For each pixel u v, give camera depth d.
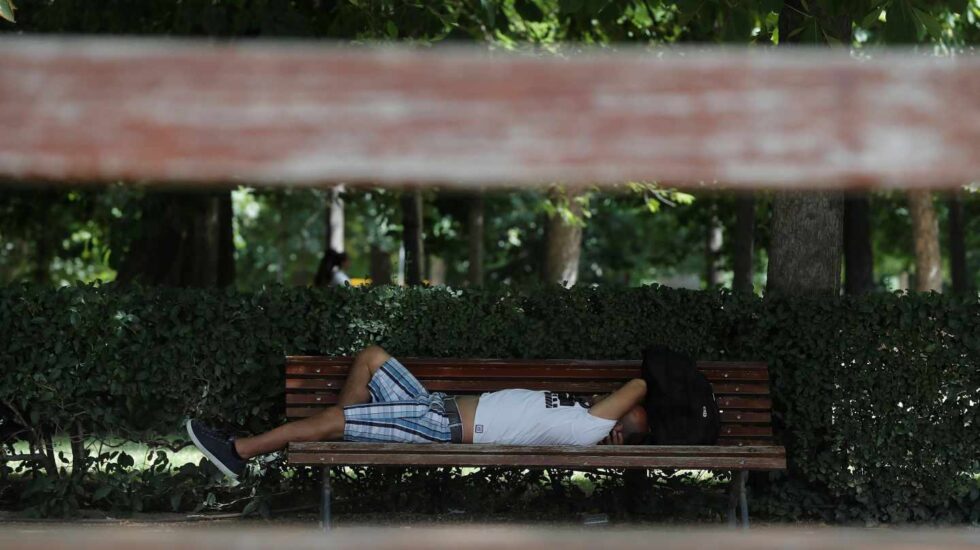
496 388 9.68
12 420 9.68
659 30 15.35
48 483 9.48
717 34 14.74
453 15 12.85
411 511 10.12
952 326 9.76
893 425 9.81
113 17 14.65
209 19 13.04
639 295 10.26
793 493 10.06
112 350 9.52
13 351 9.40
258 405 9.81
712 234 26.98
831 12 8.52
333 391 9.48
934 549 1.17
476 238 25.20
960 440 9.80
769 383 10.07
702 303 10.27
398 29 12.66
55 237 26.20
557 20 16.61
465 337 10.11
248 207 42.31
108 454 9.65
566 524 9.66
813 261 10.58
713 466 8.66
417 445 8.50
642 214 29.20
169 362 9.62
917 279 26.92
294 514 9.94
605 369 9.80
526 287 10.58
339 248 30.50
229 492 10.17
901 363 9.81
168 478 9.70
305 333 9.91
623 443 9.28
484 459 8.51
